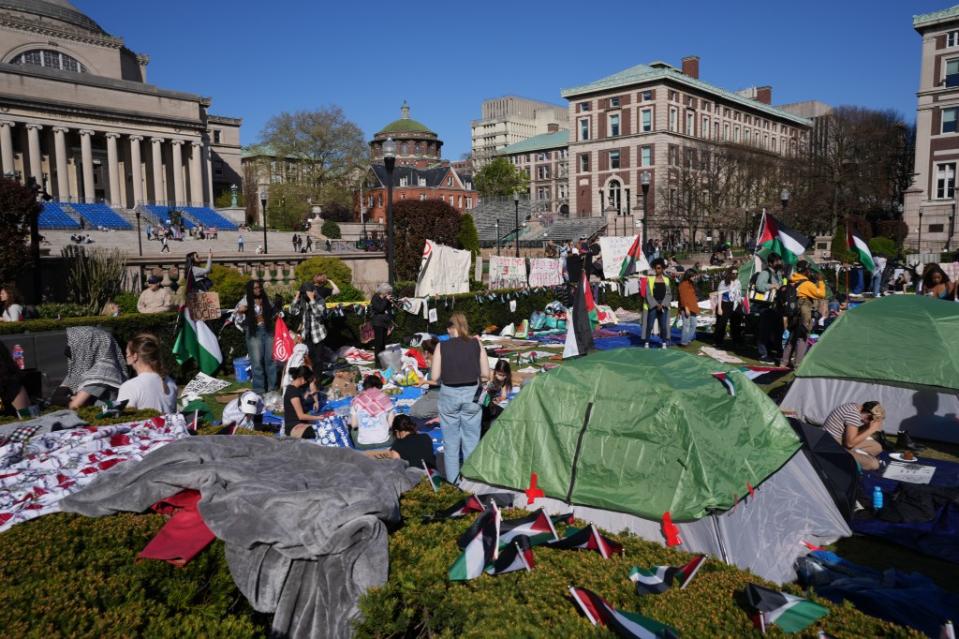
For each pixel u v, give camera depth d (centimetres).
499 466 589
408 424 682
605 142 7031
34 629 282
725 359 1377
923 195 5081
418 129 11706
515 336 1694
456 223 2659
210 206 6819
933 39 4950
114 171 5866
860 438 721
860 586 457
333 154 7712
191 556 348
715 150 6203
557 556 381
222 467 402
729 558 484
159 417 550
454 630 312
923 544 552
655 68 6969
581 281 1102
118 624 292
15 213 1738
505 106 16675
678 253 4953
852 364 895
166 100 6169
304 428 785
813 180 5903
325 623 337
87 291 1769
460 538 373
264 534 342
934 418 838
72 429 516
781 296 1270
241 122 8356
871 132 5978
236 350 1273
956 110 4897
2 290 1112
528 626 305
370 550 348
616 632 304
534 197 10712
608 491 532
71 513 397
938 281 1238
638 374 549
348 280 2091
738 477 520
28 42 5934
